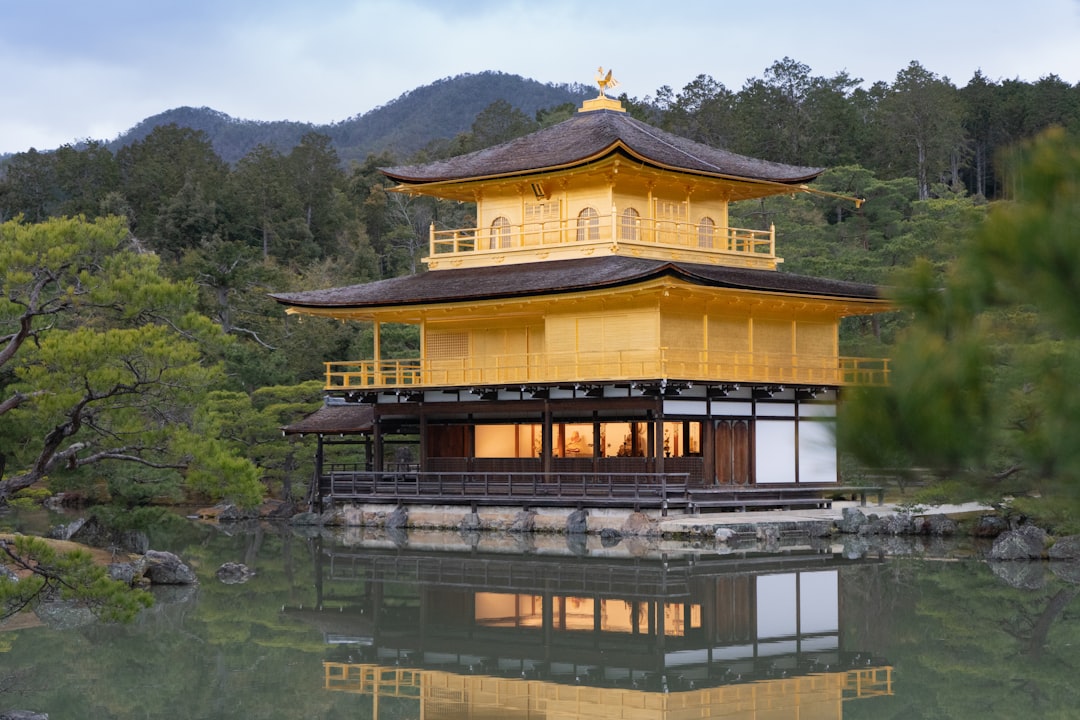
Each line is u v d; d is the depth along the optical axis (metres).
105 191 153.62
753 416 58.66
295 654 32.19
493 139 160.00
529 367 58.59
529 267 62.12
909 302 11.23
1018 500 22.09
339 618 36.75
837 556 46.97
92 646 33.00
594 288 54.75
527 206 64.88
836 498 61.69
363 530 60.06
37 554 23.59
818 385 59.31
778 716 25.55
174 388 29.31
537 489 57.56
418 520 59.69
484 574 44.22
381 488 61.69
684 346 57.16
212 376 29.70
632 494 55.56
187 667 30.67
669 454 57.00
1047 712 25.28
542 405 58.56
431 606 38.34
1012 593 38.31
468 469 62.22
